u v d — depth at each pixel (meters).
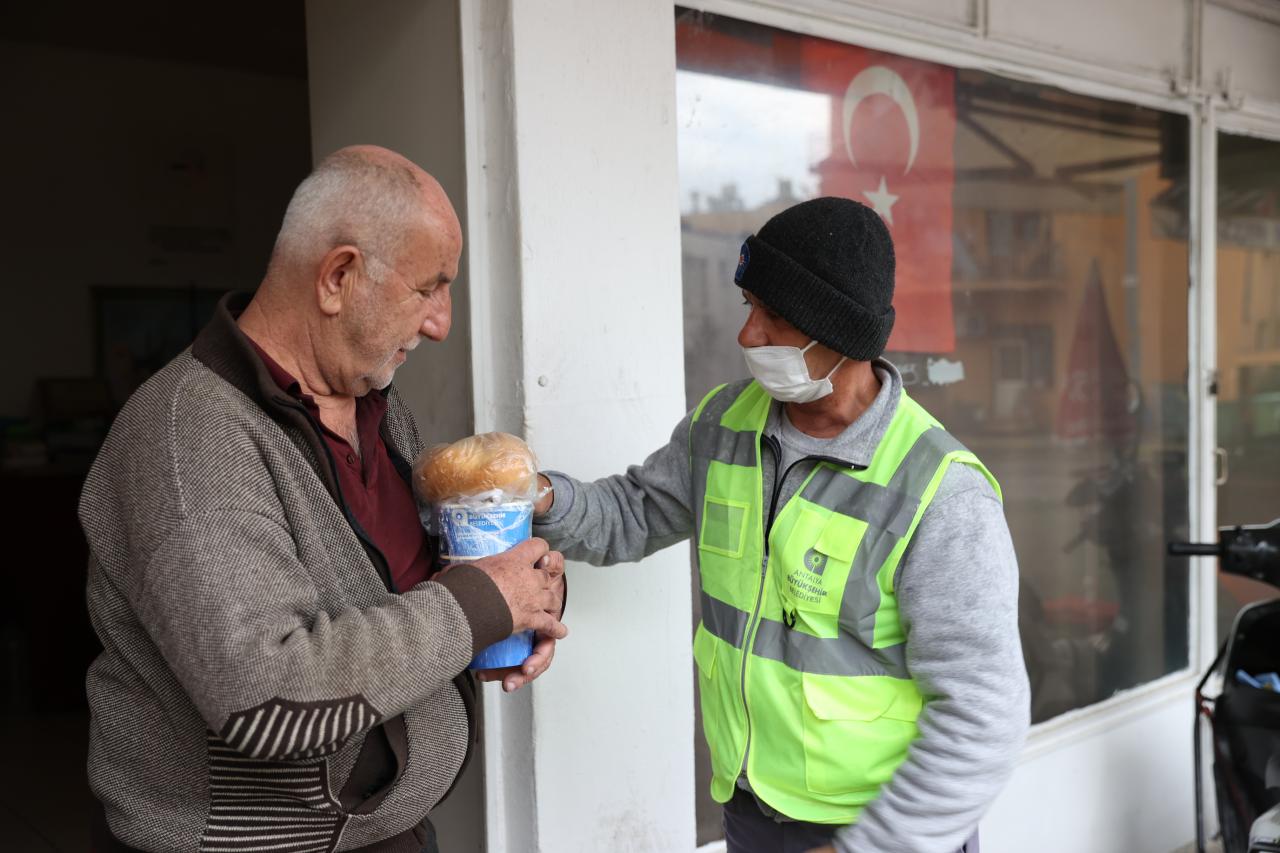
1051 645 3.26
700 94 2.33
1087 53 3.11
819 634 1.42
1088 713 3.25
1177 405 3.60
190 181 5.74
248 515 1.09
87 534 1.16
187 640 1.03
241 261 5.94
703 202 2.36
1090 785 3.18
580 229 1.97
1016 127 3.02
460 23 1.88
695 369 2.38
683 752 2.21
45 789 3.67
